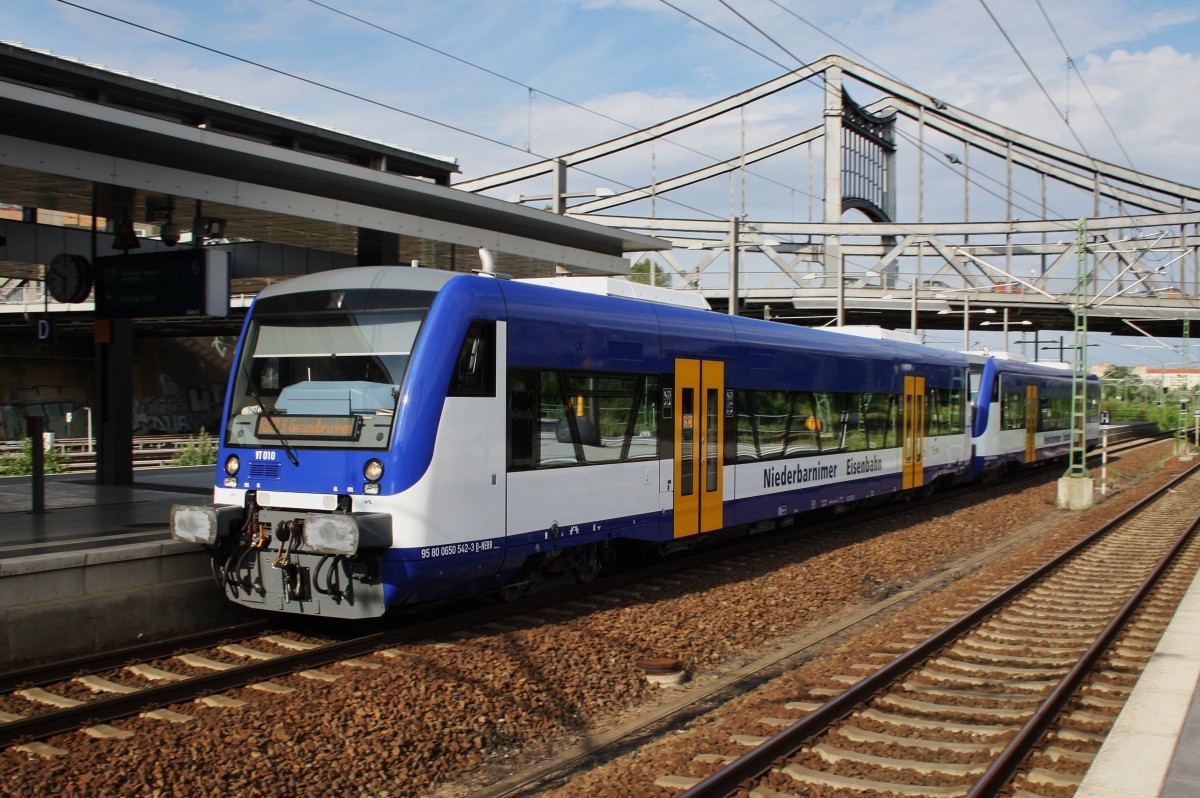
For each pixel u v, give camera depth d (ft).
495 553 31.14
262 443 31.19
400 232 50.37
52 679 25.66
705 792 18.58
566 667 28.14
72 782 19.13
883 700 25.39
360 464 29.12
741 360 45.01
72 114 34.81
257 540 30.55
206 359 174.60
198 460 96.89
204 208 45.65
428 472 28.89
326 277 32.32
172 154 40.40
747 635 33.35
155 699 23.84
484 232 55.31
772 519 49.42
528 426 32.50
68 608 27.94
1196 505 75.77
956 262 184.96
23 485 52.70
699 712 25.77
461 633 31.35
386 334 30.19
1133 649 31.07
